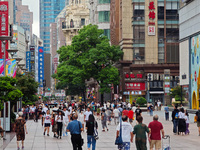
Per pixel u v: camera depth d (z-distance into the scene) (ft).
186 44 218.79
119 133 58.49
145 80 279.28
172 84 278.46
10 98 97.71
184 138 97.35
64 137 100.68
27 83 192.03
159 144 61.36
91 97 372.58
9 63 112.78
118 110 147.02
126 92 278.46
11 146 82.58
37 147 80.38
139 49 280.51
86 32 271.90
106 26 335.26
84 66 265.34
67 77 279.69
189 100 212.23
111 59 277.44
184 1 216.95
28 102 201.67
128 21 280.72
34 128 132.05
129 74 278.87
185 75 220.64
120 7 287.89
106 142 88.94
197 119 104.22
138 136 58.49
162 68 279.28
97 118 181.47
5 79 99.71
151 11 280.92
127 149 58.49
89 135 68.85
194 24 205.46
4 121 99.55
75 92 388.16
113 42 310.24
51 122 101.24
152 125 61.46
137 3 280.92
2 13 204.85
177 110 109.50
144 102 255.09
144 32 280.92
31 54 601.21
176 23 282.15
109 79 262.47
